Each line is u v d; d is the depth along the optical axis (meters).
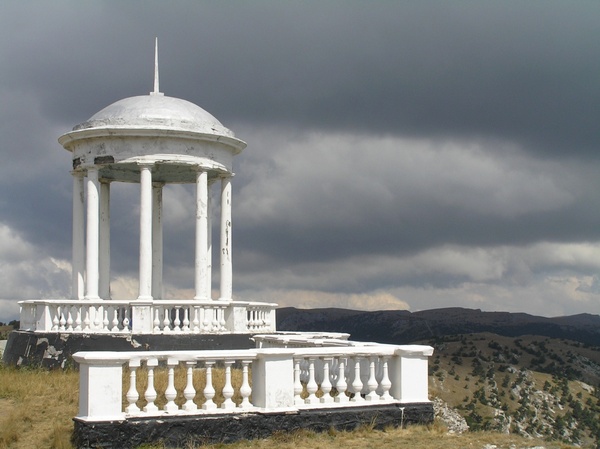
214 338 27.06
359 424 16.23
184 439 14.62
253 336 27.42
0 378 22.25
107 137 28.48
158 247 34.53
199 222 29.22
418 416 16.83
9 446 15.41
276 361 15.63
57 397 19.64
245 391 15.54
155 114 28.67
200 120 29.47
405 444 15.20
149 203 28.39
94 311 26.61
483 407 47.09
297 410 15.66
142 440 14.27
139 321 26.67
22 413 17.50
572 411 48.62
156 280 34.34
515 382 52.56
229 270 31.02
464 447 15.09
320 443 15.18
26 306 27.92
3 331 44.56
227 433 14.96
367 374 17.16
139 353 14.53
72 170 29.95
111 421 14.05
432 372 53.41
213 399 17.86
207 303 27.61
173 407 14.84
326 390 16.31
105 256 32.81
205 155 29.36
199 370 20.64
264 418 15.32
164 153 28.59
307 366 17.02
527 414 47.09
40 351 26.22
